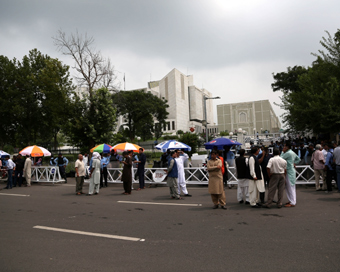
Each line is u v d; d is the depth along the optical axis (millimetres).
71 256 4121
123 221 6246
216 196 7500
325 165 9336
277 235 4887
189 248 4336
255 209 7254
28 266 3783
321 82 16984
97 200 9500
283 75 37875
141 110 56812
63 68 25672
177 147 13344
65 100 24125
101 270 3596
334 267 3504
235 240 4672
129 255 4105
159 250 4285
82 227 5793
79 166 11141
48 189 13047
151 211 7312
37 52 32531
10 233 5430
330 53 16766
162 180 12625
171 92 112688
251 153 7723
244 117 119875
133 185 13547
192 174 12766
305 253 3992
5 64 31797
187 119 120500
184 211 7203
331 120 15211
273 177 7340
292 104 19000
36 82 25984
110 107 23953
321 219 5914
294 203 7438
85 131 23734
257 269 3498
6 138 34500
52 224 6105
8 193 11867
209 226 5625
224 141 13039
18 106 29281
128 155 10953
